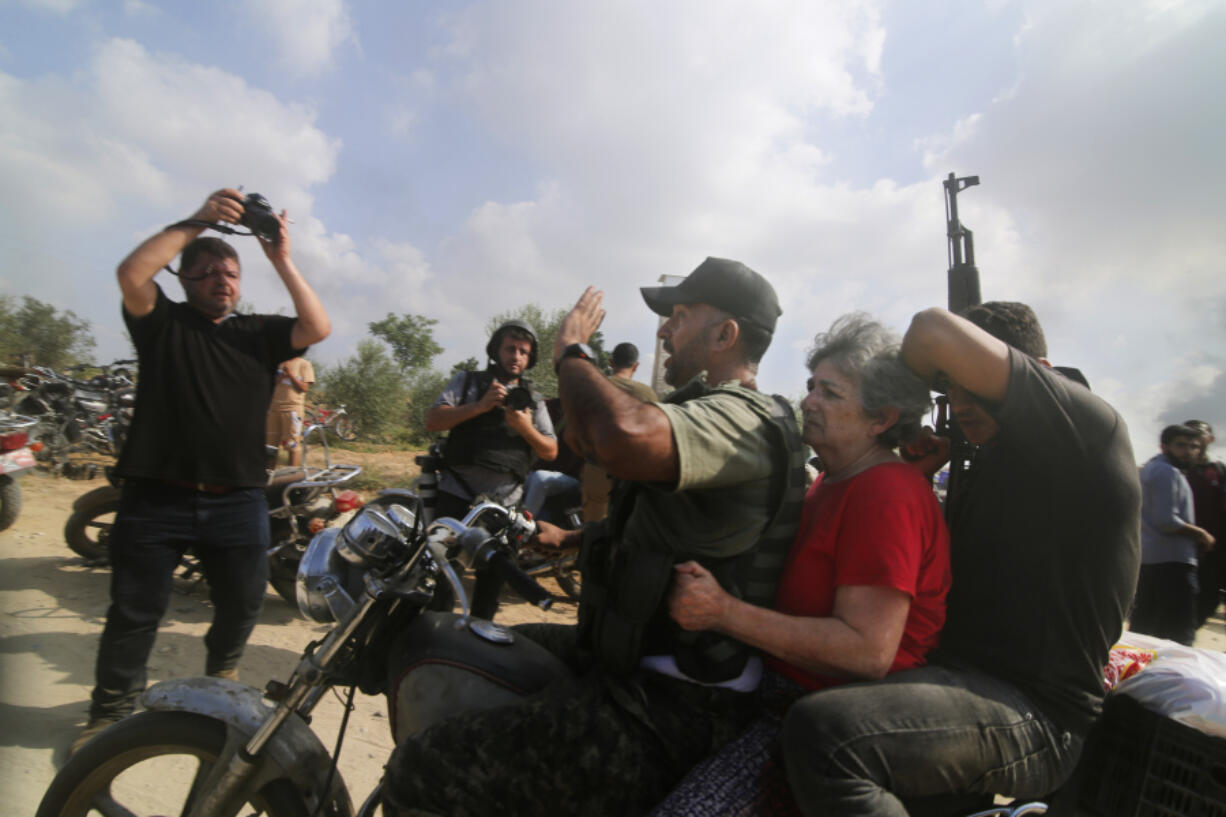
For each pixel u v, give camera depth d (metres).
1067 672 1.50
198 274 2.81
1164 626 4.71
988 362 1.42
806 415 1.64
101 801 1.84
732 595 1.51
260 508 2.97
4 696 3.05
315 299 3.01
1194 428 5.10
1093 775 1.72
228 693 1.79
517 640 1.69
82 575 4.68
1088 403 1.47
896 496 1.46
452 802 1.39
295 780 1.72
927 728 1.34
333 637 1.72
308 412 13.23
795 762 1.33
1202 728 1.54
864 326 1.63
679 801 1.36
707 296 1.67
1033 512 1.51
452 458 3.85
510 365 3.88
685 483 1.36
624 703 1.43
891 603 1.41
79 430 7.73
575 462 5.09
